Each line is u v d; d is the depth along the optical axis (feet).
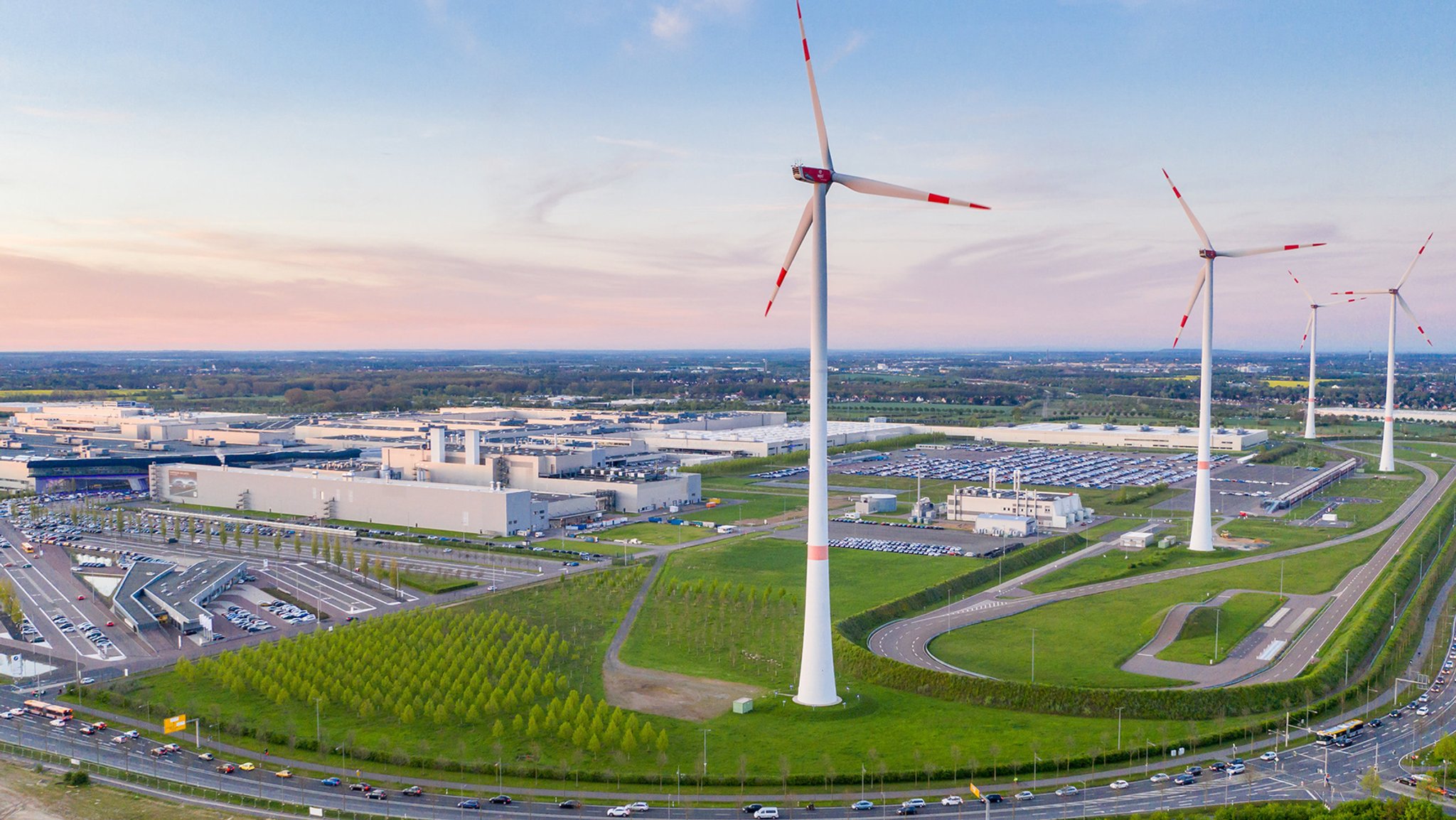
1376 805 405.59
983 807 436.76
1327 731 510.58
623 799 450.71
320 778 470.39
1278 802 427.33
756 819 429.38
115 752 497.87
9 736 517.14
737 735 512.63
